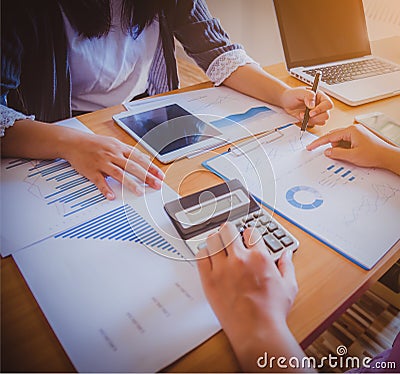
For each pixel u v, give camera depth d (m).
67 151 0.60
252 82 0.82
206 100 0.80
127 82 1.13
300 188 0.56
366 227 0.50
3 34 0.75
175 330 0.37
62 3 0.88
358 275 0.44
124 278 0.42
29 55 0.89
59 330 0.37
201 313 0.39
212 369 0.35
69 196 0.54
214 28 0.92
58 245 0.46
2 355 0.35
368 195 0.56
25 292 0.41
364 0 1.25
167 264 0.44
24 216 0.50
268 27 1.65
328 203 0.54
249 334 0.36
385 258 0.46
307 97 0.72
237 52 0.88
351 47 1.02
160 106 0.77
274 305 0.38
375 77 0.93
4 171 0.59
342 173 0.60
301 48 0.95
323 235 0.48
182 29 0.94
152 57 1.15
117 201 0.53
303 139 0.68
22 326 0.38
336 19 0.99
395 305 0.96
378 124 0.74
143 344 0.36
